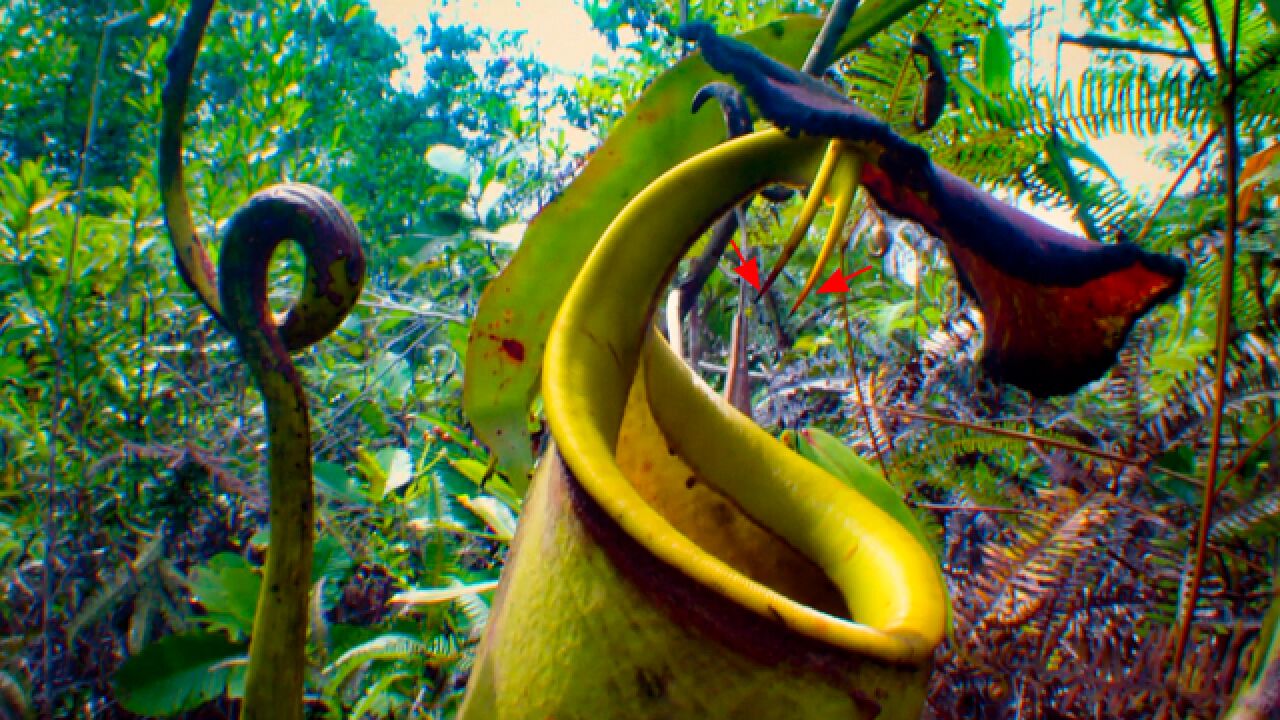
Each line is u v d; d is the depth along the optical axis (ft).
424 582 7.27
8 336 8.57
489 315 3.41
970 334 5.89
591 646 2.38
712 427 3.21
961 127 4.87
